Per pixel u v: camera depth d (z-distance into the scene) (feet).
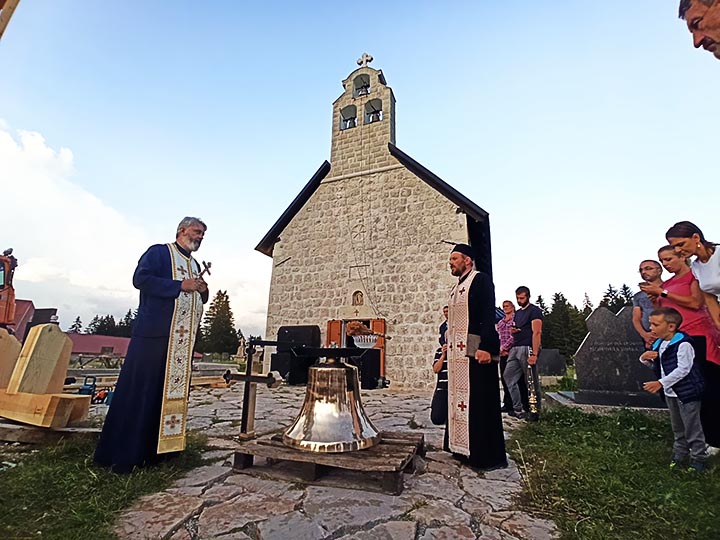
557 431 12.76
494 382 9.20
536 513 6.32
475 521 6.01
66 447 9.17
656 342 10.30
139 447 7.94
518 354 16.22
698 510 6.42
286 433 8.58
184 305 9.16
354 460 7.20
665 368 9.19
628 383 16.63
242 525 5.73
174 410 8.66
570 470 8.41
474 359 9.21
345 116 41.60
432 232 32.30
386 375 30.48
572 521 6.00
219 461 8.89
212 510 6.22
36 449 9.39
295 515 6.08
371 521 5.92
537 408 15.35
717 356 8.79
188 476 7.84
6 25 5.42
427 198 33.27
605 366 17.22
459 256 10.07
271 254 41.11
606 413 15.83
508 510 6.43
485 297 9.27
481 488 7.43
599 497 6.94
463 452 8.95
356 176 36.94
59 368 11.46
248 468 8.19
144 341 8.56
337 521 5.89
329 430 8.09
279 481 7.56
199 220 10.12
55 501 6.40
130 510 6.19
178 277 9.22
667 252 9.39
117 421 8.18
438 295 30.71
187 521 5.85
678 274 9.35
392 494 7.01
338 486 7.30
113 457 7.92
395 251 33.30
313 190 38.86
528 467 8.73
